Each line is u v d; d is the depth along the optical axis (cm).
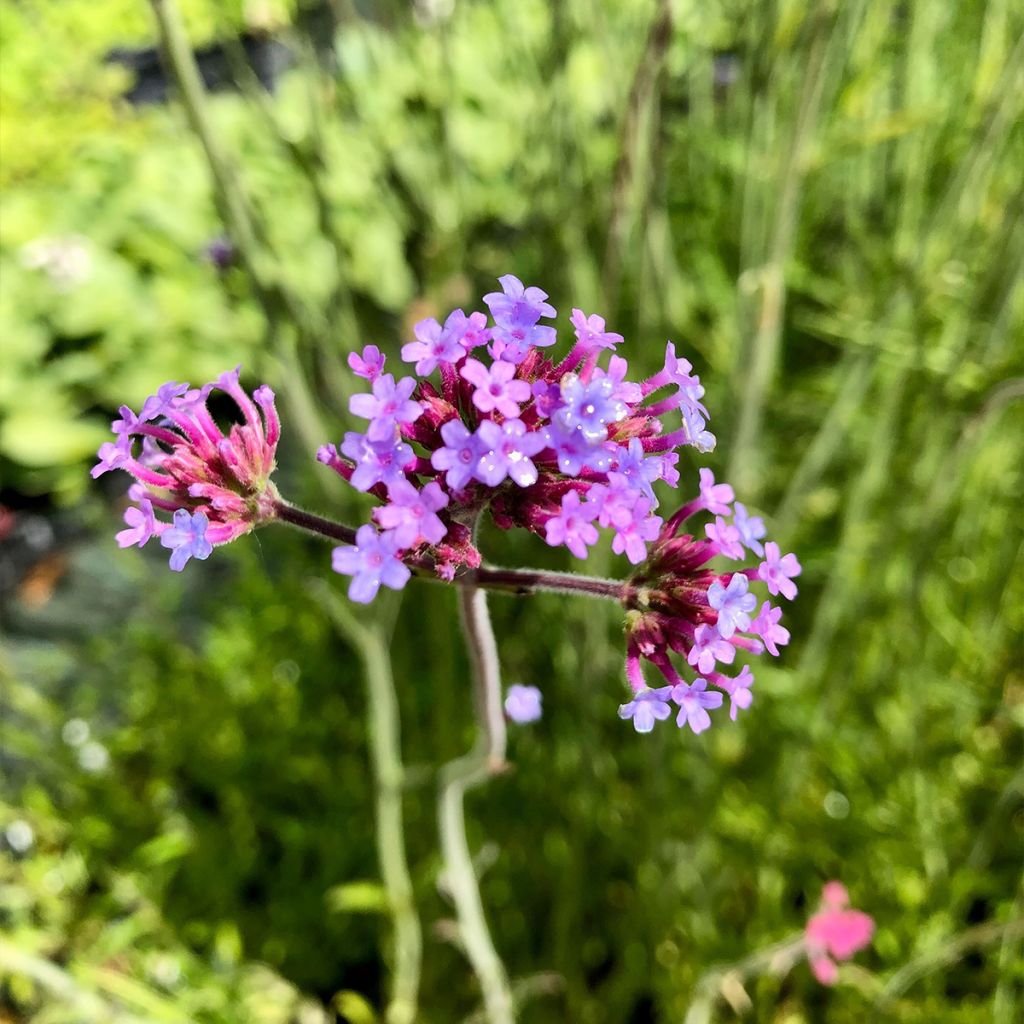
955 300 19
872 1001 17
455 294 20
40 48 40
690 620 9
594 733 17
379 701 15
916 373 18
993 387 16
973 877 17
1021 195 15
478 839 19
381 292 26
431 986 19
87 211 35
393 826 15
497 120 27
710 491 9
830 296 20
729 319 20
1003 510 20
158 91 42
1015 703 20
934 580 19
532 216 19
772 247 14
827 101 15
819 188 21
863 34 18
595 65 22
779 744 19
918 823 17
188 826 20
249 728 21
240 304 19
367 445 7
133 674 22
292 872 20
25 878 18
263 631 22
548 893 19
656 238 15
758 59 15
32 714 20
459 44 26
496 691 10
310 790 21
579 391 7
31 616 28
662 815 17
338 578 22
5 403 32
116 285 33
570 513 8
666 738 18
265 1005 18
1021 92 16
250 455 9
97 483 33
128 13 41
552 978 17
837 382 18
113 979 15
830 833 19
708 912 18
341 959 20
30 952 16
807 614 21
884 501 19
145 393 33
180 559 8
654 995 19
